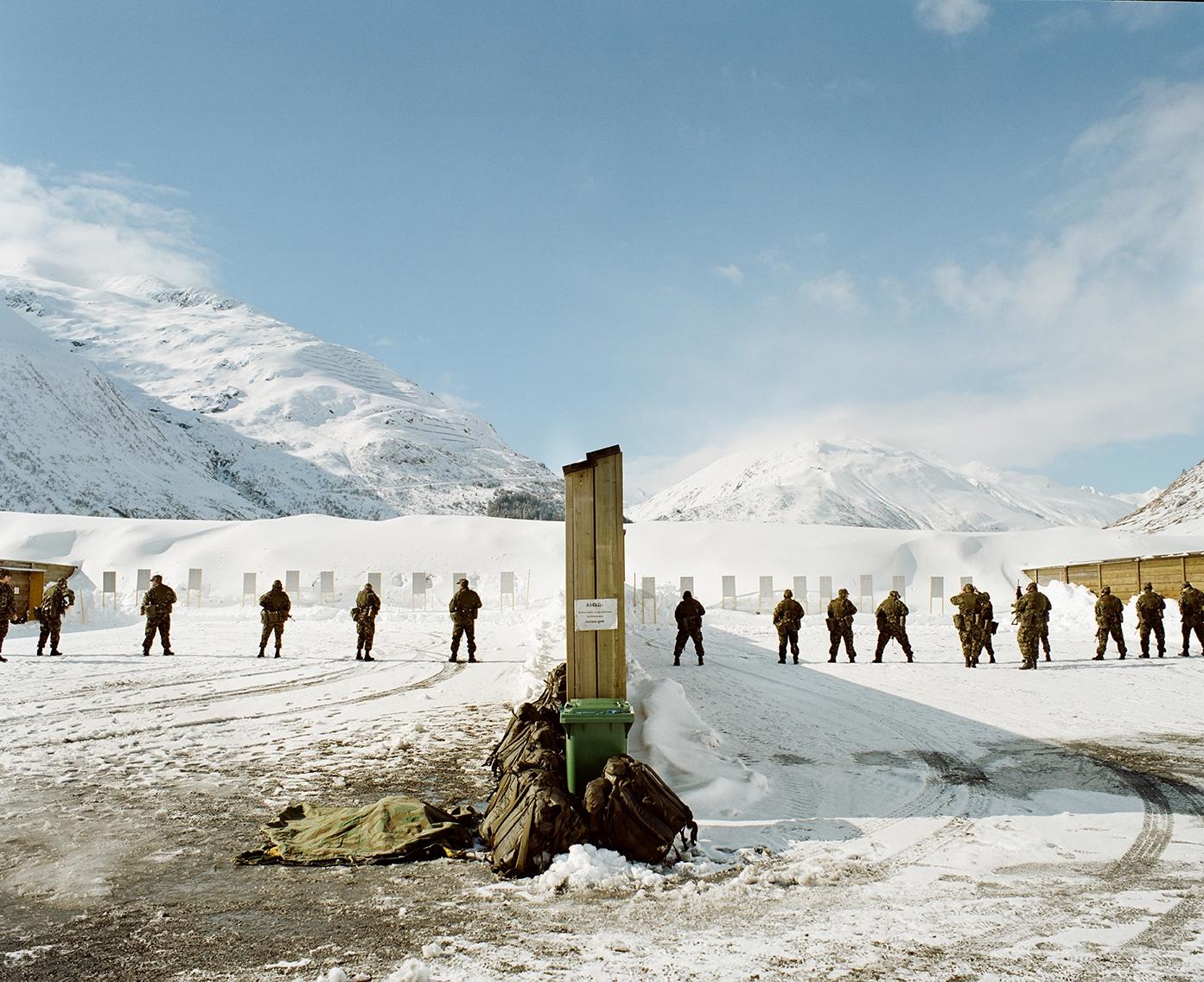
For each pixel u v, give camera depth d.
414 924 4.83
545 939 4.62
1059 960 4.34
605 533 7.27
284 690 14.94
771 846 6.39
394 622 35.72
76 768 8.83
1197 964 4.28
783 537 58.72
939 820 7.12
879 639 20.30
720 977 4.14
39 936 4.64
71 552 57.69
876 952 4.45
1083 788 8.24
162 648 23.06
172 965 4.28
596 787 6.07
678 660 19.61
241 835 6.54
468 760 9.26
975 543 57.69
